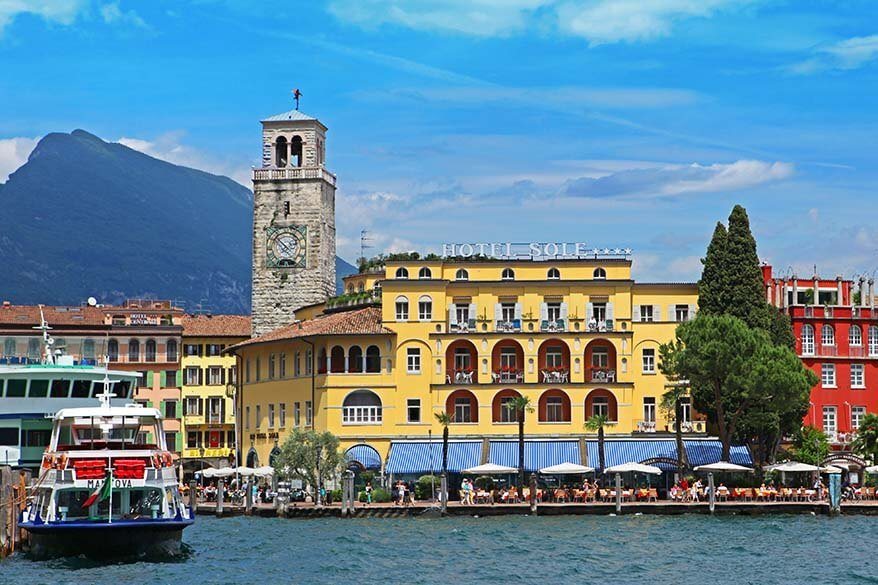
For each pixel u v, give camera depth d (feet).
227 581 244.01
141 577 244.83
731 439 449.89
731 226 465.88
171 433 577.02
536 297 464.65
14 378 316.81
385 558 279.90
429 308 464.24
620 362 460.55
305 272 537.65
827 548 296.10
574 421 458.09
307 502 417.90
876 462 435.53
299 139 545.44
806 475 437.99
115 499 268.21
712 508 382.63
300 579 248.93
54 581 237.86
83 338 563.07
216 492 427.33
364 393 461.37
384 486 447.83
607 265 465.88
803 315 486.79
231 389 583.17
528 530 337.31
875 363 489.26
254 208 541.34
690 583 247.09
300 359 476.95
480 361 460.96
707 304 463.01
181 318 599.98
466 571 261.24
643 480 443.73
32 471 315.99
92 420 274.98
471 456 450.71
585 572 260.21
